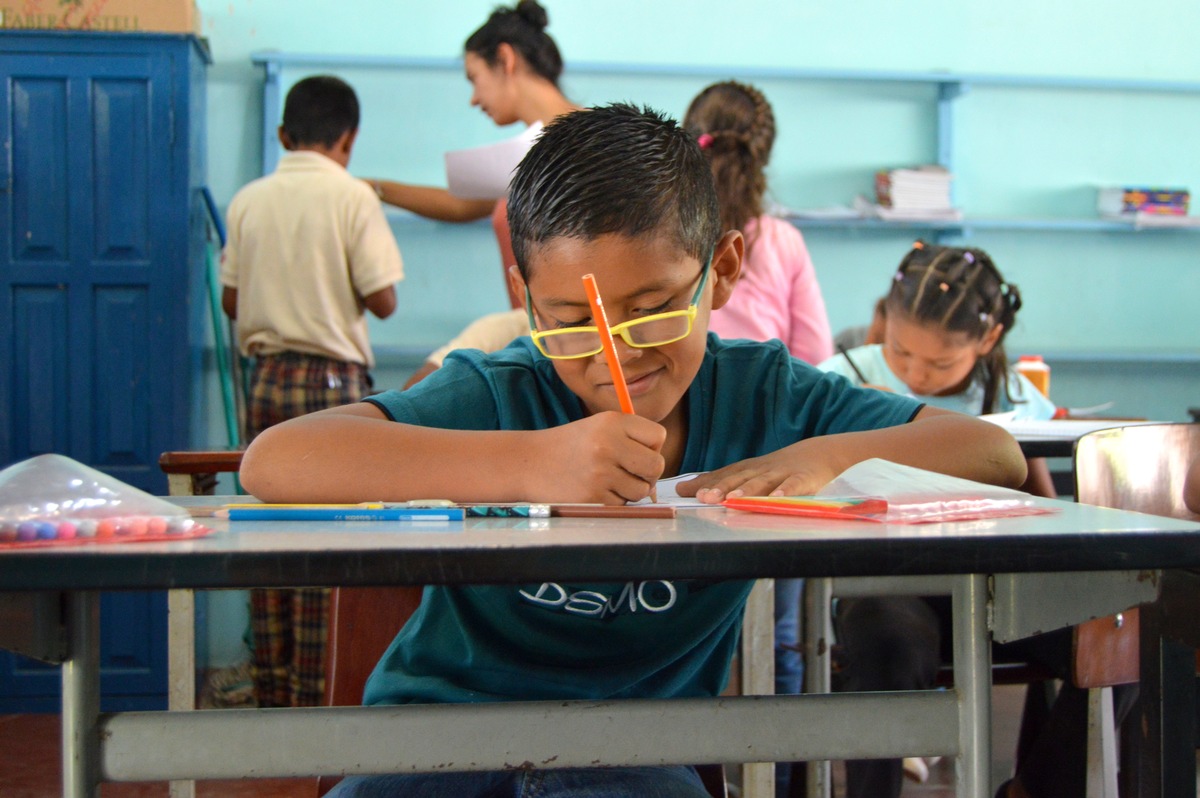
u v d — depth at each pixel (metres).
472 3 3.52
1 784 2.32
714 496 0.83
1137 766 0.78
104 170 2.95
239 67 3.43
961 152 3.79
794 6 3.69
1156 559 0.61
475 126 3.53
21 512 0.62
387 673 0.98
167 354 2.97
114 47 2.94
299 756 0.70
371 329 3.52
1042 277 3.84
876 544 0.59
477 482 0.82
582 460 0.80
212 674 3.23
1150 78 3.86
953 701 0.74
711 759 0.72
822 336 2.50
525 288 0.96
